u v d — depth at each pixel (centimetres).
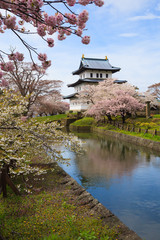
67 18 303
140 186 946
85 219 564
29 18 311
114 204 771
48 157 894
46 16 299
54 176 962
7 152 554
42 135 691
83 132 3512
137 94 3797
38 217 564
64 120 4753
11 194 735
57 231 498
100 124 3772
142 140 2028
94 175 1115
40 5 258
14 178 911
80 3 285
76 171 1191
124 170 1204
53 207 638
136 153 1672
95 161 1423
